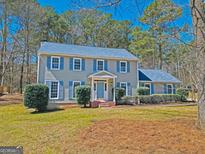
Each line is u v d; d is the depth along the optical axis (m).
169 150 6.63
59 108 20.45
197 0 8.30
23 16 33.78
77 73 26.20
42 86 18.92
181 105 22.89
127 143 7.30
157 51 41.91
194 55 9.38
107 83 27.03
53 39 43.91
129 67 28.42
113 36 46.53
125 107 20.58
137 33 43.19
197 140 7.21
